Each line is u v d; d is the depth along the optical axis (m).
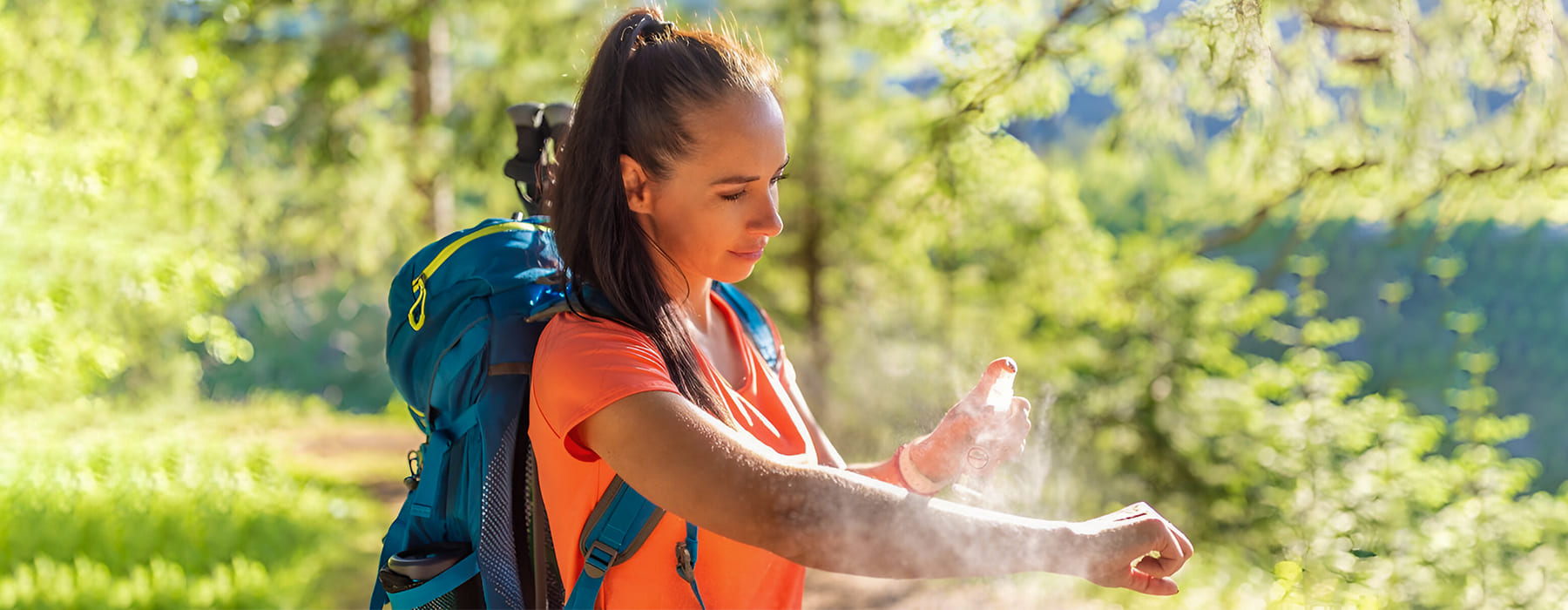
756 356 1.27
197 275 6.73
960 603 2.53
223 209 7.98
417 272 1.32
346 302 17.44
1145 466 5.62
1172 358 6.10
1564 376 8.87
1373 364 8.84
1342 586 3.50
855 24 6.82
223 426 10.61
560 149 1.10
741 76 1.04
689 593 1.09
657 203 1.06
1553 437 8.54
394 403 12.47
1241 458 5.40
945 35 3.61
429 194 9.36
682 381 1.03
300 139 8.82
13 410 7.25
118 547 5.56
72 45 6.54
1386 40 2.48
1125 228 8.23
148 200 6.95
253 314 16.75
